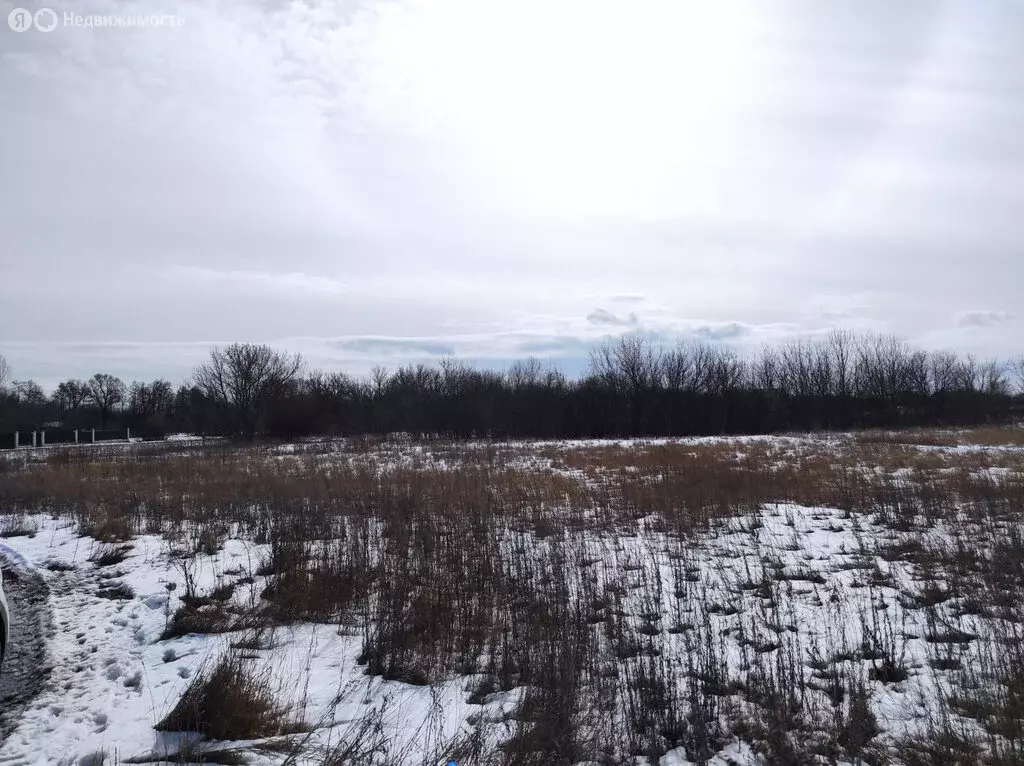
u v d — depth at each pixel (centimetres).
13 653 692
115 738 509
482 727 518
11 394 7112
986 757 491
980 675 607
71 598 874
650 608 799
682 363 4994
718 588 883
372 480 1786
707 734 528
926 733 529
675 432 4681
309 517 1262
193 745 489
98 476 2194
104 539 1163
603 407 4766
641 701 565
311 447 3584
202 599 837
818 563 977
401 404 5094
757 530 1163
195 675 623
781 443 2941
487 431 4481
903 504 1288
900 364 5347
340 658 682
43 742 504
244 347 5334
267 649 699
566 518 1305
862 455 2267
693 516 1259
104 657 675
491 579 885
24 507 1575
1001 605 772
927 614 758
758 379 5378
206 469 2323
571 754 491
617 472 1977
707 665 630
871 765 497
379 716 528
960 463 1961
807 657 675
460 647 691
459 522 1222
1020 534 1048
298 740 502
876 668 641
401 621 722
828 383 5253
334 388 5925
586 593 823
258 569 980
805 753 504
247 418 5088
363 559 955
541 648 664
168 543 1144
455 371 5400
